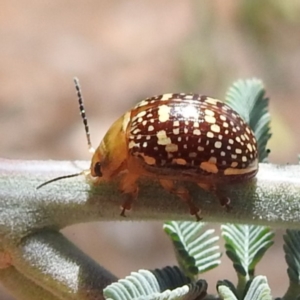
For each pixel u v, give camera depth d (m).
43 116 0.13
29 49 0.14
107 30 0.15
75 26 0.15
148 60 0.14
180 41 0.14
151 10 0.15
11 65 0.14
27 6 0.15
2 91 0.13
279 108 0.13
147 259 0.11
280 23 0.12
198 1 0.12
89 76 0.14
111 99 0.13
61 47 0.14
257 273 0.11
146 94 0.13
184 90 0.12
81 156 0.12
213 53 0.12
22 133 0.12
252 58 0.12
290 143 0.12
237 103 0.05
